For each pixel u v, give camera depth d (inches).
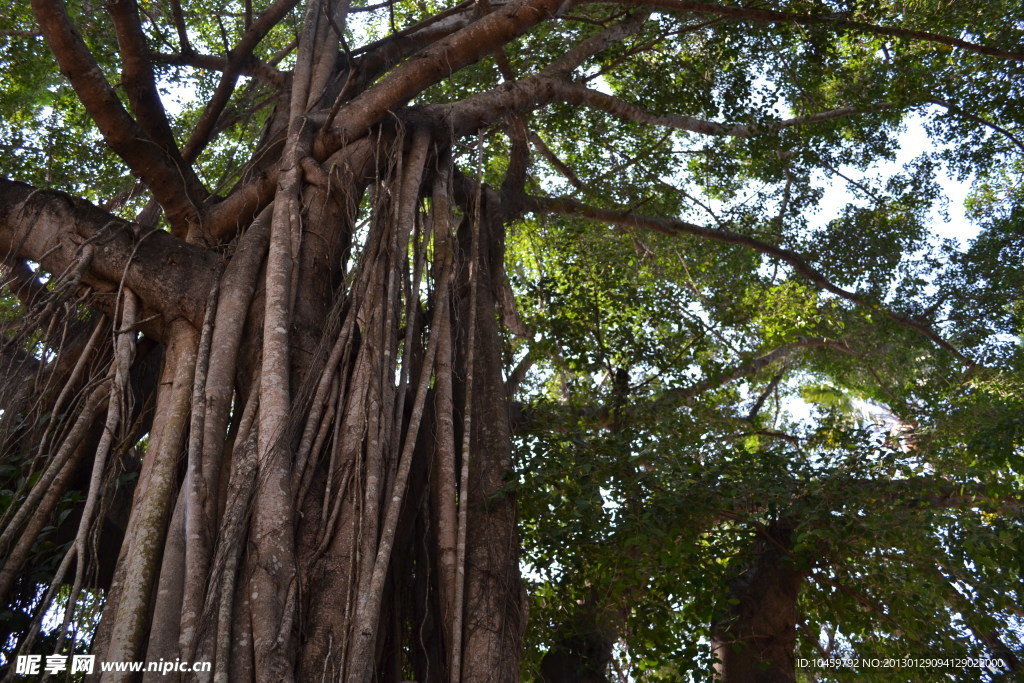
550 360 350.6
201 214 257.1
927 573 236.7
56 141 374.9
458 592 189.3
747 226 443.5
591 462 238.5
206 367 194.1
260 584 153.7
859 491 230.1
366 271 217.0
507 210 334.6
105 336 231.3
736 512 244.7
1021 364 405.7
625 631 251.0
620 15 362.6
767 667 249.1
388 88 265.4
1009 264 430.0
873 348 474.3
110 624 153.4
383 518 178.1
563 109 423.2
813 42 394.9
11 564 183.6
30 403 236.1
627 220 412.2
